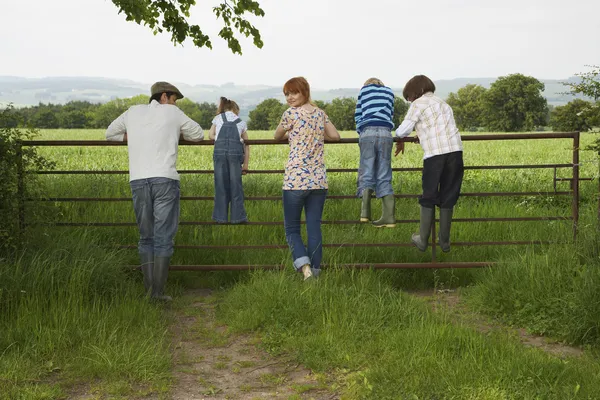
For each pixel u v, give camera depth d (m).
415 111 5.76
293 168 5.58
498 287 5.64
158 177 5.56
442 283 6.41
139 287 5.93
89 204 8.80
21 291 4.86
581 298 4.95
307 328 4.85
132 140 5.67
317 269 5.74
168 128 5.68
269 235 7.53
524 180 13.88
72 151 23.25
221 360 4.50
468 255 6.96
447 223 5.96
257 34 11.87
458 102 155.12
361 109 5.85
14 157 5.77
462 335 4.39
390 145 5.75
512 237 7.49
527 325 5.18
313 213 5.73
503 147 31.84
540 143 35.22
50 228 6.11
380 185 5.74
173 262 6.73
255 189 11.42
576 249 5.89
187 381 4.14
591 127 6.19
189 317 5.49
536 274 5.55
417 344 4.30
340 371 4.18
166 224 5.66
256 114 147.50
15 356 4.19
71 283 5.18
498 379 3.79
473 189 12.76
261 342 4.78
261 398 3.86
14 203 5.61
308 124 5.57
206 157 21.08
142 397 3.87
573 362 4.22
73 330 4.58
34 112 132.25
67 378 4.05
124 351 4.26
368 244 6.32
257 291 5.43
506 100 137.00
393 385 3.83
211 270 6.38
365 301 5.15
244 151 6.43
